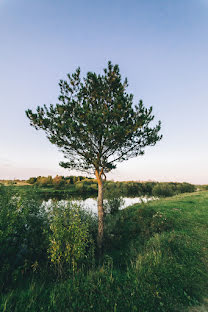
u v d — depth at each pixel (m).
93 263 5.75
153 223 9.98
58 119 7.67
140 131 8.45
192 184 55.44
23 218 6.41
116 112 7.78
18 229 6.12
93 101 9.16
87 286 3.72
